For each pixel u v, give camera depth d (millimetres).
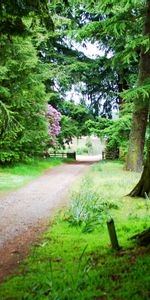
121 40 23250
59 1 9844
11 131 21141
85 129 38750
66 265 6441
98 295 4996
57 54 35875
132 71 31672
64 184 18094
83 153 59875
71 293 5074
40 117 25359
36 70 24406
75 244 7941
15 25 9094
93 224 9281
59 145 38406
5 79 21969
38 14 8695
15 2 8164
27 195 14930
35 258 7094
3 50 18562
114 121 27250
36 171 23578
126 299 4777
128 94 17062
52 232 9078
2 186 16984
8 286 5641
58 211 11609
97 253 7059
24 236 8984
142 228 8766
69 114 38969
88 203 10930
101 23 18094
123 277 5535
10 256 7453
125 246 7129
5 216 11227
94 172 22156
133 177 19219
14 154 23906
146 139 25703
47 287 5461
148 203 11961
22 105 22406
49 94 26703
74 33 19969
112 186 15945
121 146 28281
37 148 27516
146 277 5348
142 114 22656
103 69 35125
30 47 21219
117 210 11188
